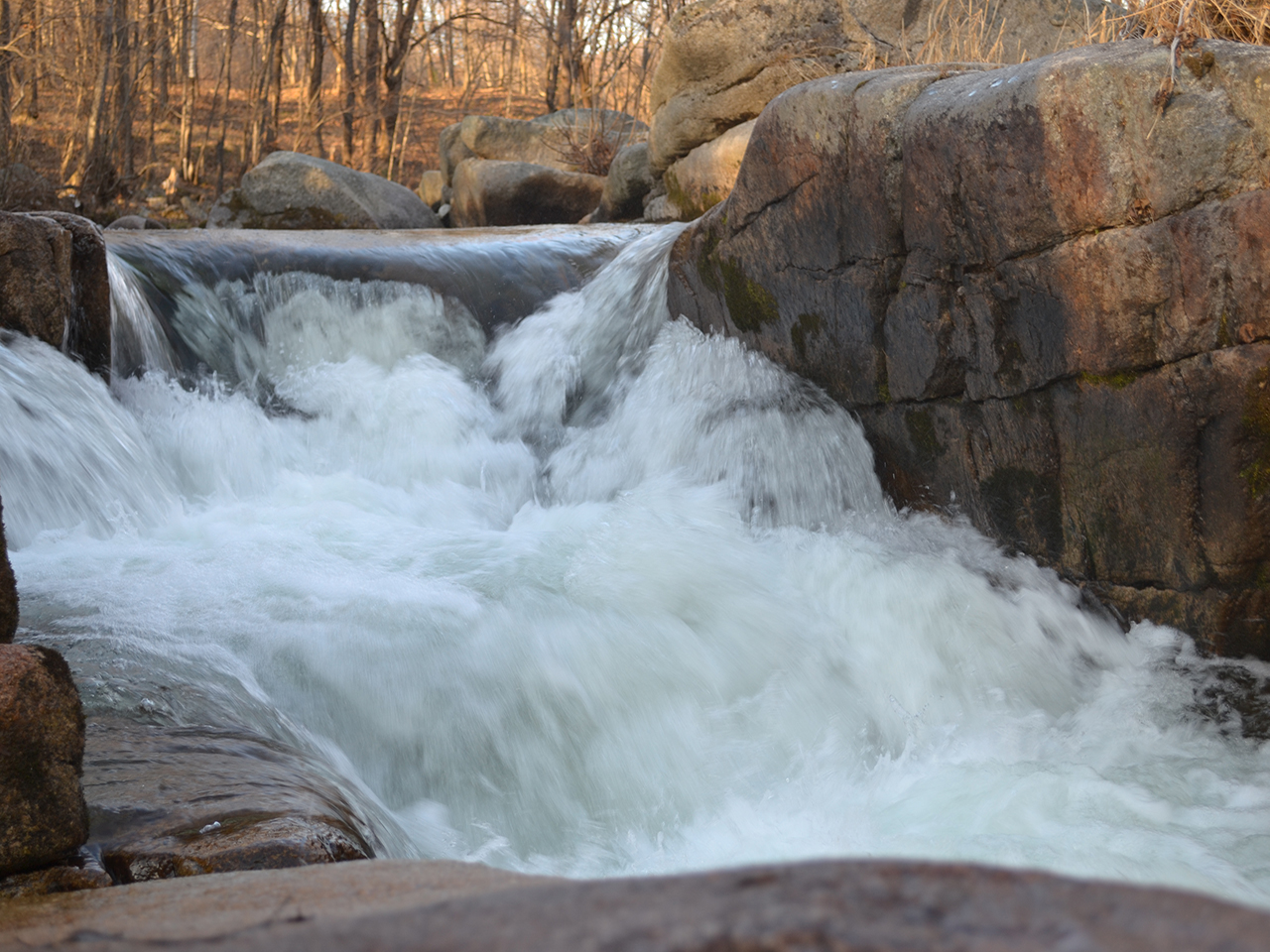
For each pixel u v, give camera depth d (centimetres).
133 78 2167
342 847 248
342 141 2777
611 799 406
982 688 505
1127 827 371
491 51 4047
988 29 928
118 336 697
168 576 489
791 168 610
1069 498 507
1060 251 467
